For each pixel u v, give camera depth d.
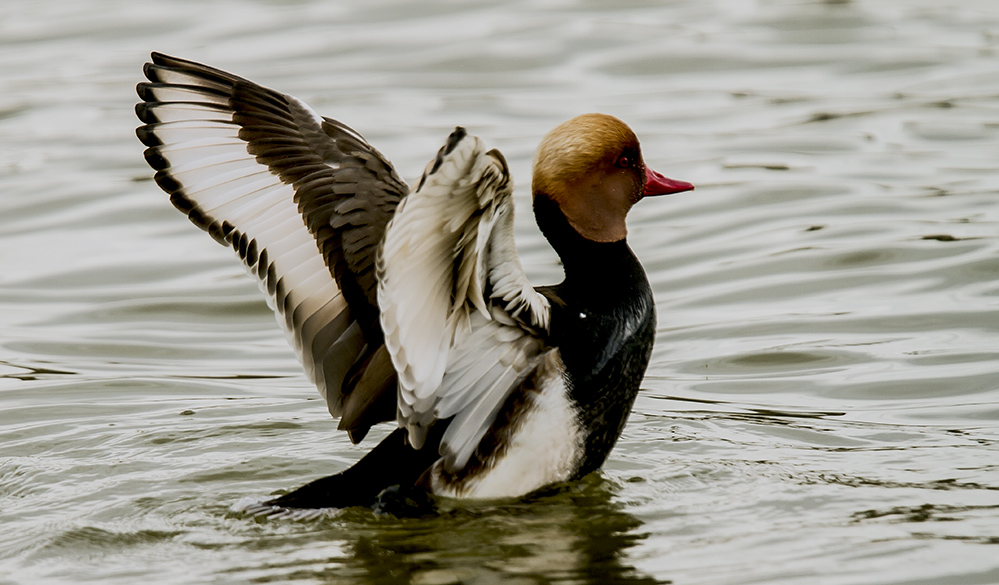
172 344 12.38
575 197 8.54
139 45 22.47
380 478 8.10
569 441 8.09
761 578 6.86
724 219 14.91
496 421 7.95
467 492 8.01
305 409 10.56
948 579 6.74
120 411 10.51
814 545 7.30
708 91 19.75
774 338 11.83
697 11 23.64
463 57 21.28
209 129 8.41
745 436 9.58
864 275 13.05
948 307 12.10
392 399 8.23
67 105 19.69
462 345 7.77
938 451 9.02
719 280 13.30
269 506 8.12
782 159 16.77
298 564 7.34
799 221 14.63
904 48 21.28
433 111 18.78
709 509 8.01
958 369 10.77
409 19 23.50
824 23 22.70
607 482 8.53
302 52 21.72
